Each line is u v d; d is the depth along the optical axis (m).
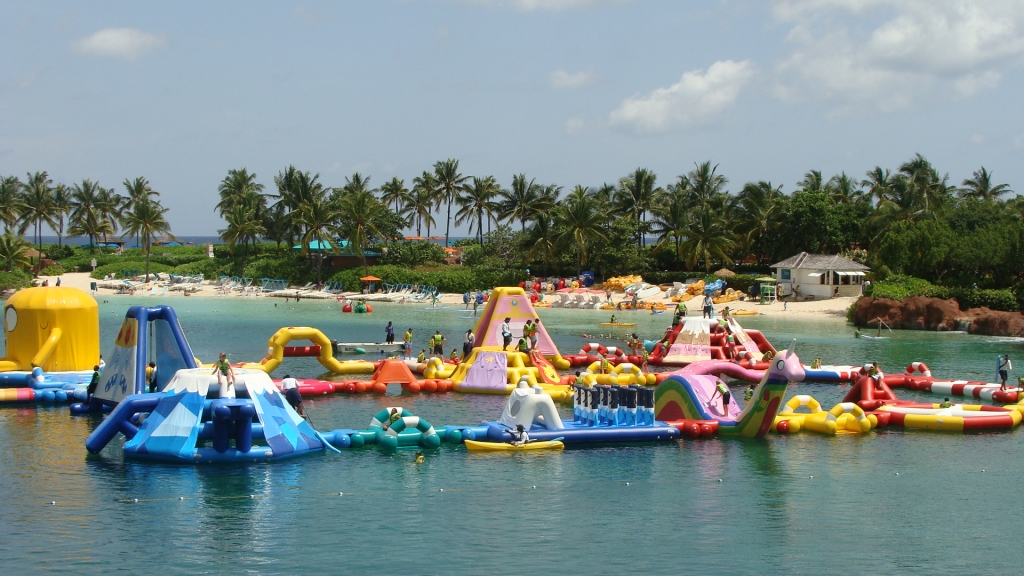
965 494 25.47
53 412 34.72
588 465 27.91
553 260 113.75
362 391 41.22
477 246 126.81
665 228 116.56
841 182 129.88
